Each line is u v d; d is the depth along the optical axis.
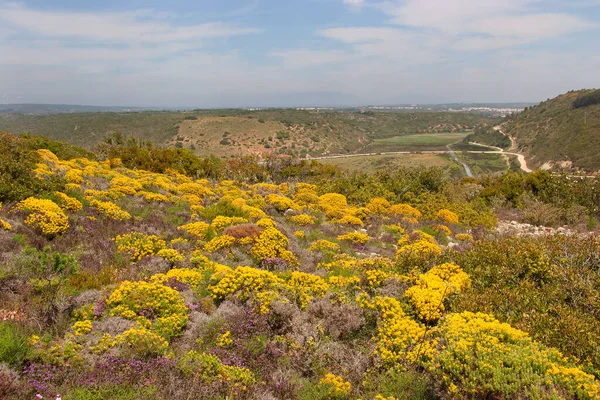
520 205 22.83
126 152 28.69
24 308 6.09
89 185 15.98
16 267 7.18
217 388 4.88
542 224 19.56
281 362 5.65
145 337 5.44
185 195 17.25
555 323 6.02
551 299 7.09
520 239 10.49
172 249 9.36
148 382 4.78
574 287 7.25
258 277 7.43
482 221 18.12
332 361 5.72
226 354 5.63
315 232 13.53
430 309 6.72
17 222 9.38
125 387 4.70
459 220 18.78
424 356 5.49
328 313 6.66
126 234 10.16
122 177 18.59
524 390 4.45
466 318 6.16
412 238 13.84
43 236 9.38
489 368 4.74
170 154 29.67
